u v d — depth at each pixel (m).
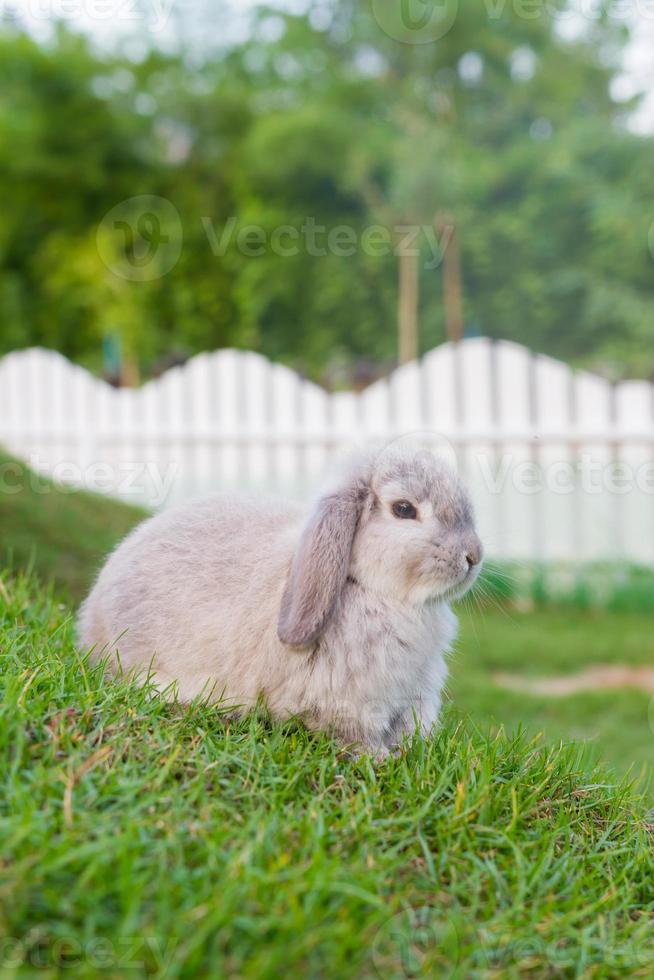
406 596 1.05
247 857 0.85
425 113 5.20
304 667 1.04
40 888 0.81
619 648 2.29
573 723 1.78
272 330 5.43
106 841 0.83
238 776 0.95
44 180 5.65
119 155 5.70
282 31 5.94
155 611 1.11
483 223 5.04
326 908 0.84
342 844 0.90
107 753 0.92
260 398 2.76
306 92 5.73
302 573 1.03
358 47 5.69
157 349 5.47
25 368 2.97
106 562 1.21
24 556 1.83
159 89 5.80
